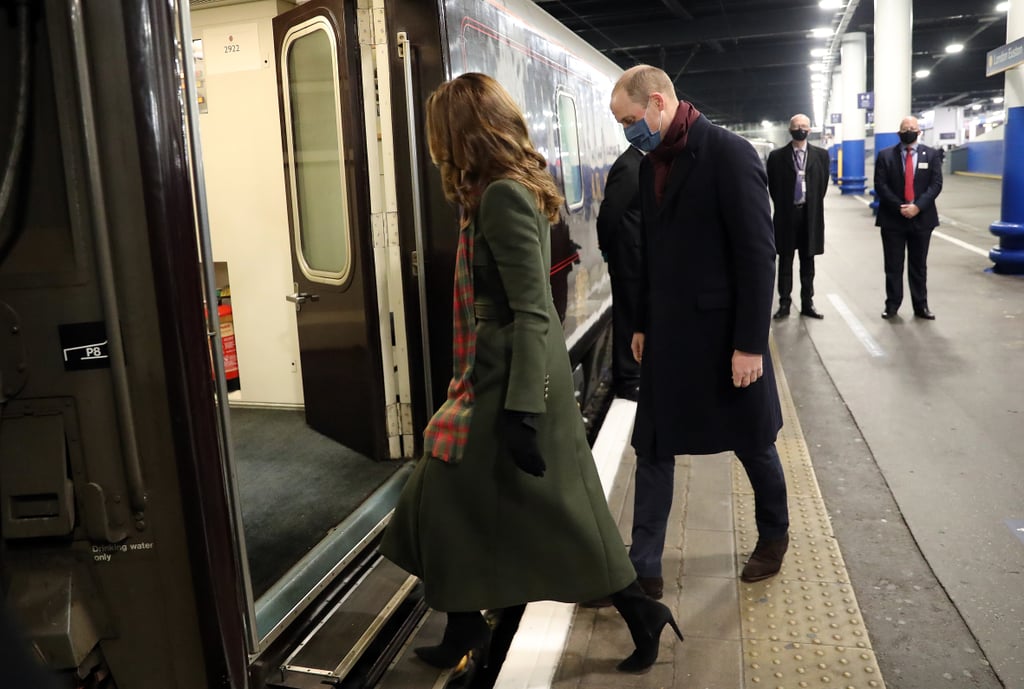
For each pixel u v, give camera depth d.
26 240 1.92
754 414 2.92
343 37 3.53
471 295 2.33
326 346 4.19
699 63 32.12
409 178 3.59
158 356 1.94
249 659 2.39
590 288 5.55
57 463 1.95
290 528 3.31
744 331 2.76
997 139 33.59
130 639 2.05
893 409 5.39
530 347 2.21
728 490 4.12
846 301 9.11
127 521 1.99
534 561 2.36
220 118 4.72
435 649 2.59
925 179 7.67
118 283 1.92
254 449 4.27
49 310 1.93
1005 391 5.63
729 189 2.73
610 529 2.46
